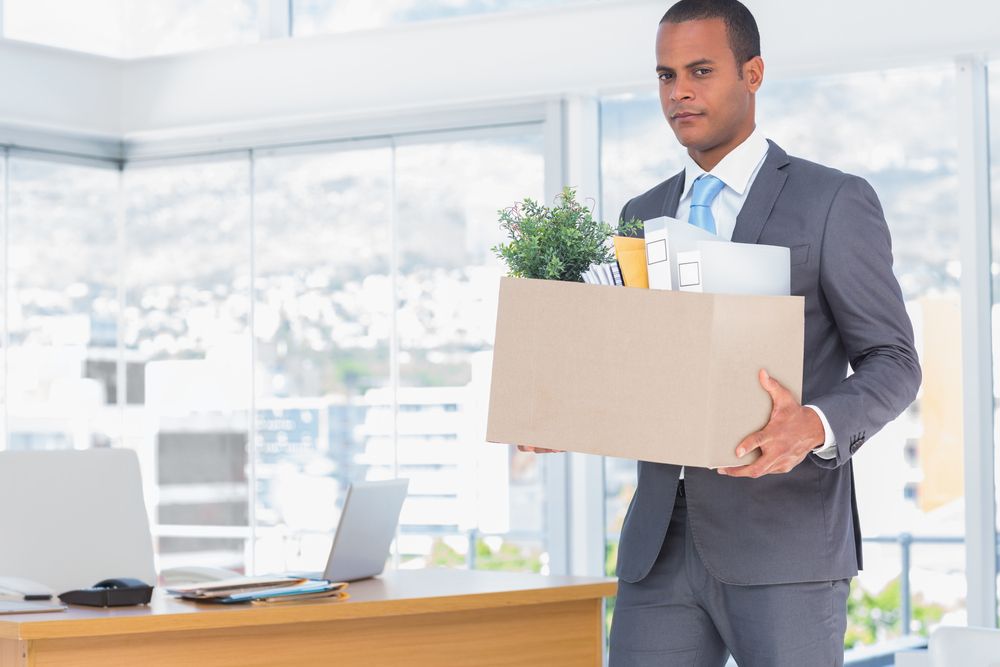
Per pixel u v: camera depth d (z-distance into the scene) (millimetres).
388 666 2500
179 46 6254
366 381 5723
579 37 5211
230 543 5988
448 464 5512
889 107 4715
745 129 2072
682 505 2096
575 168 5234
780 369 1831
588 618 2775
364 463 5703
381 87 5617
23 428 5992
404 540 5578
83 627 2186
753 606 2010
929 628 4668
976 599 4473
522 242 2031
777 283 1866
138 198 6254
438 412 5547
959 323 4574
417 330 5617
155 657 2275
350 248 5785
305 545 5828
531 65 5305
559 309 1924
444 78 5488
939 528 4629
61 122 5984
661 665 2115
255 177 6008
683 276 1825
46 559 3059
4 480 3061
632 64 5109
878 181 4723
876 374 1898
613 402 1865
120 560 3158
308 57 5773
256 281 5988
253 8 6105
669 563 2111
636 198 2277
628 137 5254
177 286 6156
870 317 1958
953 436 4590
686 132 2049
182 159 6156
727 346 1774
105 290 6242
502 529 5379
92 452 3203
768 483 2000
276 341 5934
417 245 5637
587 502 5172
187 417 6105
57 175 6117
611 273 1922
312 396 5840
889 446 4691
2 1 6090
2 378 5930
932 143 4641
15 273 5977
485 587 2729
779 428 1807
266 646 2379
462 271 5535
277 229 5945
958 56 4516
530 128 5422
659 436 1816
